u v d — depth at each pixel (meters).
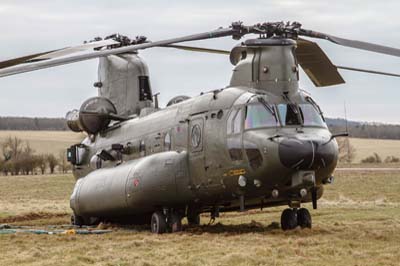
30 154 179.12
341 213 47.16
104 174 40.72
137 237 33.59
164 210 35.88
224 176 33.31
